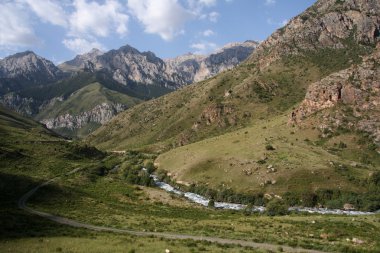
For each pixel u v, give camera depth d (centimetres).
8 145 19175
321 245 5769
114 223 7694
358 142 18225
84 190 13325
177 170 19200
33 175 15075
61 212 8838
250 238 6172
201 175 17450
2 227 6097
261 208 13300
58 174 16025
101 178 16600
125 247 4844
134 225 7569
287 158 16650
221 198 14975
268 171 15688
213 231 6969
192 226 7638
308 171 15238
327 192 14025
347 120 19725
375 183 14175
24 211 8419
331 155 17262
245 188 15162
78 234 6056
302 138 19788
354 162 16475
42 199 10406
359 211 12788
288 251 5191
